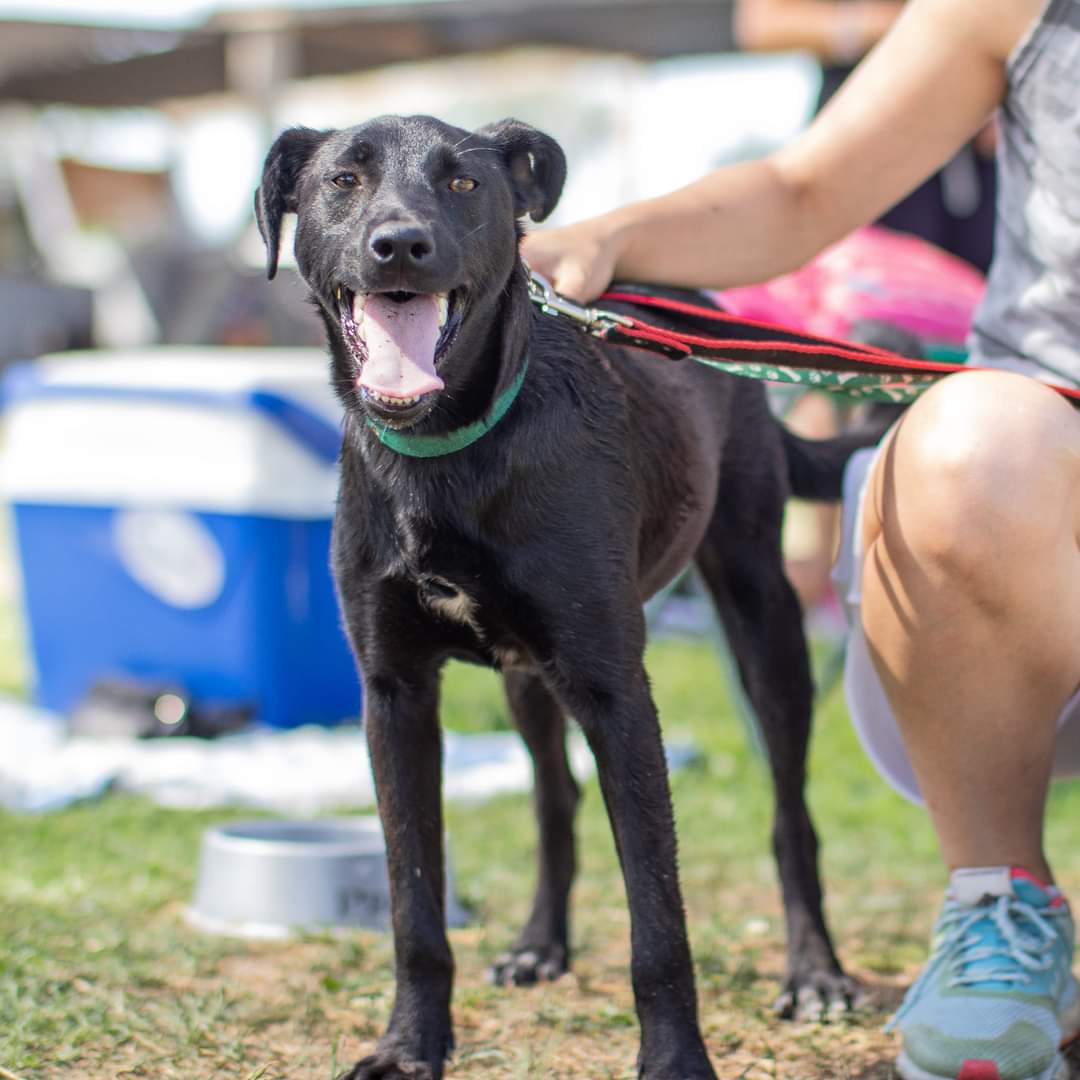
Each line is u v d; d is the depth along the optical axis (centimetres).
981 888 221
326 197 233
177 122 1499
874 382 247
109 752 486
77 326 1406
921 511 206
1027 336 239
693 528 272
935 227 573
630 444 240
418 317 217
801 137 276
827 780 470
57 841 389
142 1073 227
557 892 296
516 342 224
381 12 1043
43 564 538
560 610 223
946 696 213
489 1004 271
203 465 510
